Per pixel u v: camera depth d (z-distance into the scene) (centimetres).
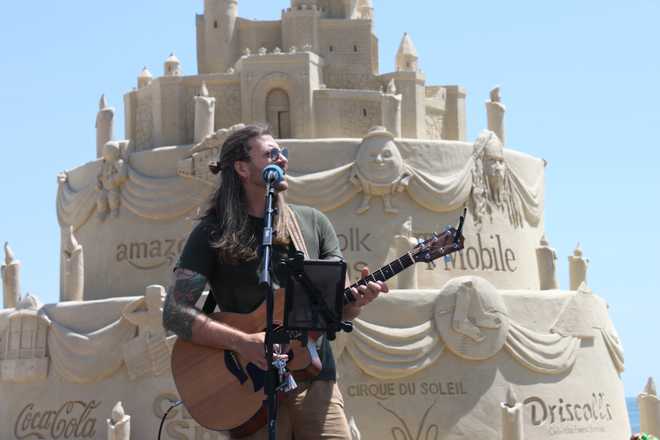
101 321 2941
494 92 3394
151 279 3091
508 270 3206
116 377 2891
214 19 3541
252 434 938
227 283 945
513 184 3291
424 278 3038
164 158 3139
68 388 2967
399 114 3191
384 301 2847
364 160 3020
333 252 973
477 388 2850
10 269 3256
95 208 3266
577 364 3020
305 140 3052
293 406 923
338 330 859
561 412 2942
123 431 2714
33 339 3039
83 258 3275
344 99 3241
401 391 2820
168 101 3278
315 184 2991
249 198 955
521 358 2909
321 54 3444
